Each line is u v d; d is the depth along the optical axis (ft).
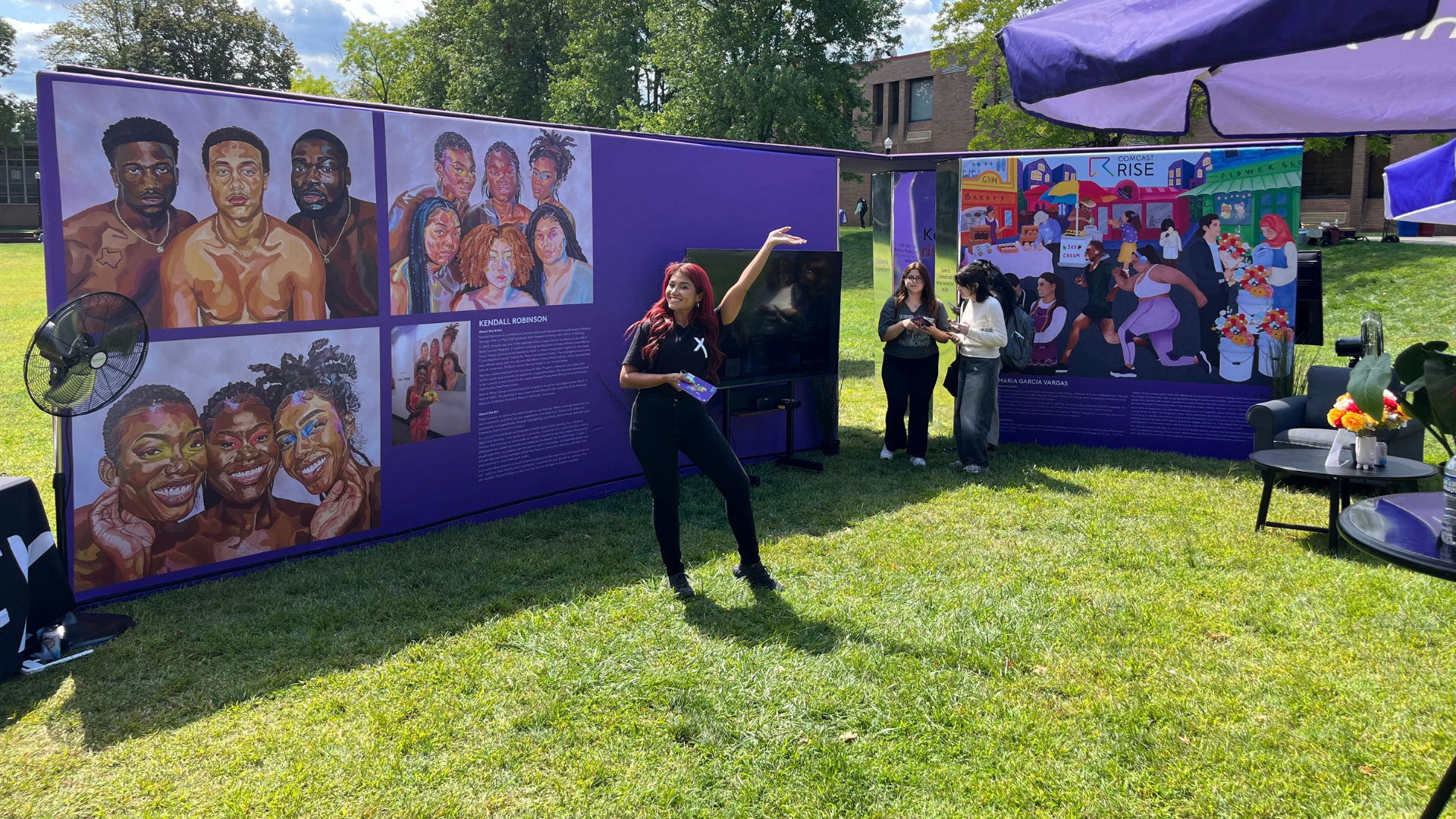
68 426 13.88
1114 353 26.03
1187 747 10.28
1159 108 12.77
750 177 24.02
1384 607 14.14
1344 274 59.06
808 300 24.06
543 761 10.12
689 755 10.27
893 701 11.40
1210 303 24.77
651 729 10.78
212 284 15.03
